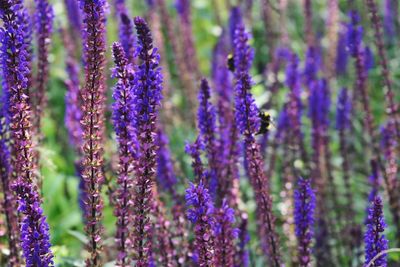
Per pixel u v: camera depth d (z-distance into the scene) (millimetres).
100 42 5230
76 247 9484
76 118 8773
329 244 8688
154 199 6395
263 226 7070
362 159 11055
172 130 11008
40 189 7012
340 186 10656
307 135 10922
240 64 6816
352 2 9008
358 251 8352
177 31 13438
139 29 5152
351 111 10594
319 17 14320
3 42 5129
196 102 11453
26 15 5906
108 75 9320
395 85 11875
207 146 6590
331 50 12594
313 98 9344
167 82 11492
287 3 13734
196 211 5137
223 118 7391
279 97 11594
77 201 9547
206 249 5180
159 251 6574
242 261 6781
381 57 8781
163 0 12234
